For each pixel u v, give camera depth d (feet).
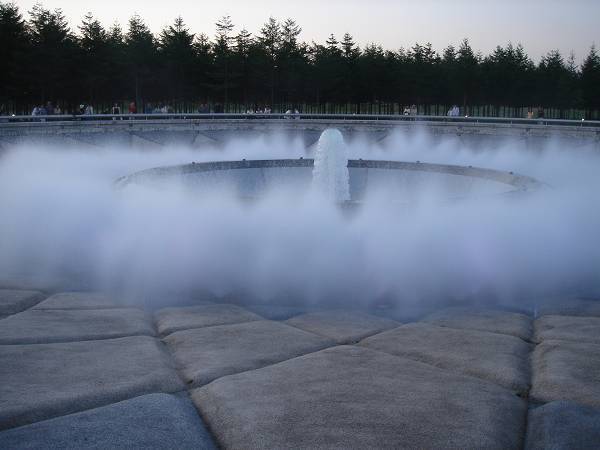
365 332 30.89
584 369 24.38
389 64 266.36
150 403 20.62
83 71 220.64
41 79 212.02
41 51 209.05
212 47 260.62
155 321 33.14
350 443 17.89
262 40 257.55
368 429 18.78
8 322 30.50
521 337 30.37
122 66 233.55
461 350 27.27
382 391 21.88
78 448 17.51
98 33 227.20
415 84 266.57
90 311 33.47
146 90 255.91
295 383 22.63
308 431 18.61
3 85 215.92
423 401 20.99
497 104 299.17
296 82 250.57
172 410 20.20
